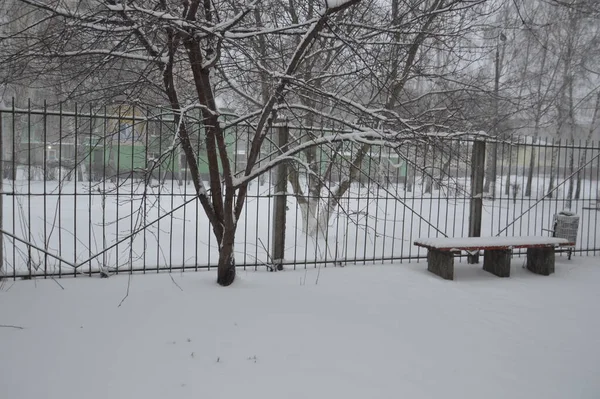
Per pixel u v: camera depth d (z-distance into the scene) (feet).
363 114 18.28
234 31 16.58
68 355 11.89
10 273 18.06
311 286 18.75
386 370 11.79
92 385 10.48
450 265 21.07
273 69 20.24
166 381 10.78
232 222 17.43
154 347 12.53
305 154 25.89
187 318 14.61
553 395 10.90
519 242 22.15
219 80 21.52
